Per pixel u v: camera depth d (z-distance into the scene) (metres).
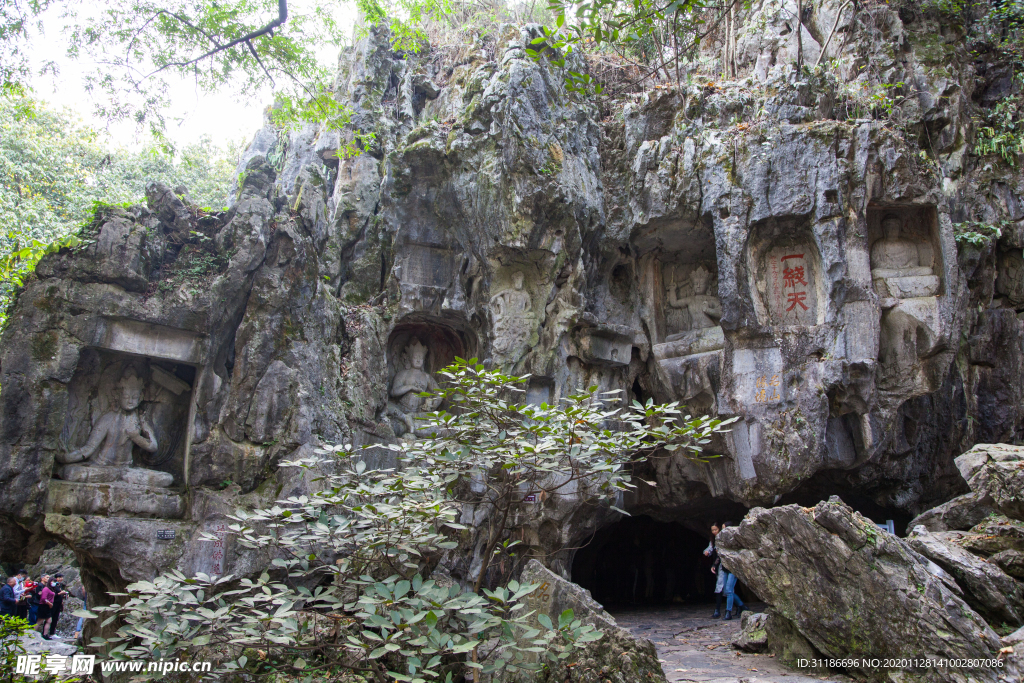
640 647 7.85
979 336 16.48
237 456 12.24
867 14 17.55
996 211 16.91
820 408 14.31
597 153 16.02
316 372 13.16
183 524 11.89
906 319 14.75
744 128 15.25
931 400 16.05
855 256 14.41
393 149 16.61
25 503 10.92
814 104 15.37
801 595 9.85
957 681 8.22
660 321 17.11
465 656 8.74
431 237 15.62
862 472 15.70
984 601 9.30
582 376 15.94
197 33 12.89
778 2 17.64
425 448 7.84
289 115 14.04
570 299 15.05
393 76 17.67
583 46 17.14
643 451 16.77
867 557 9.32
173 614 6.62
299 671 7.63
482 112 14.71
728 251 14.88
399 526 7.50
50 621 16.56
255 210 13.10
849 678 9.32
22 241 16.78
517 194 14.21
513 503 9.09
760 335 14.87
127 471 12.11
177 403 13.13
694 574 21.25
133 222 12.45
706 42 18.88
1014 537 9.90
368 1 14.09
